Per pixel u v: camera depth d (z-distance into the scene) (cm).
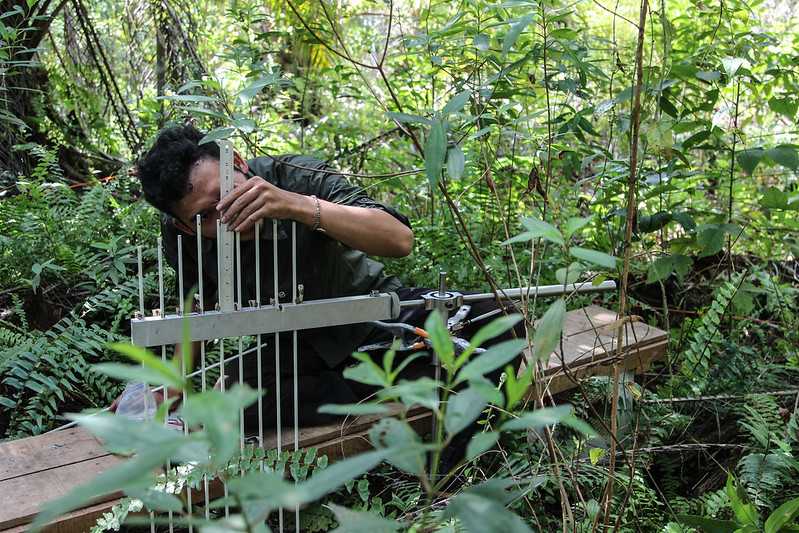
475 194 392
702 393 310
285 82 189
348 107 506
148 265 375
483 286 367
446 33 217
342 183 244
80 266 357
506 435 252
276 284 205
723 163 393
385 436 80
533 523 216
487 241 390
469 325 254
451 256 372
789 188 384
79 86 529
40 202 385
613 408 175
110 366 61
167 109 486
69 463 220
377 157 454
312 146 464
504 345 76
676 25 352
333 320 211
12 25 437
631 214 166
